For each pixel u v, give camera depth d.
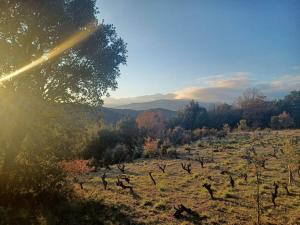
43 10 26.88
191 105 161.75
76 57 30.08
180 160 67.88
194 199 34.75
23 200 27.47
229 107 177.12
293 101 167.62
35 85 28.16
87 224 25.41
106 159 74.31
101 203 30.86
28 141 27.88
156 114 157.25
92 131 81.00
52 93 29.22
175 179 46.41
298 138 88.81
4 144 27.11
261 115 157.25
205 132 120.12
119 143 83.25
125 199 34.09
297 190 38.12
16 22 26.80
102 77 30.70
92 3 30.14
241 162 60.12
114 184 43.69
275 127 135.00
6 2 26.03
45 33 28.22
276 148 75.06
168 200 33.94
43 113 27.84
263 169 52.00
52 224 24.00
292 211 30.14
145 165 63.97
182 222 27.20
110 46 31.45
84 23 29.38
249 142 89.56
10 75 27.56
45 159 29.73
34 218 24.72
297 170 46.94
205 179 45.81
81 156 73.06
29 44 28.17
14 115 26.67
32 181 28.58
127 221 26.84
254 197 35.19
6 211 24.12
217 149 80.12
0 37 27.34
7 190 27.38
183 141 106.31
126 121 99.19
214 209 30.94
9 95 27.03
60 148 30.00
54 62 29.05
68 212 27.45
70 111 30.62
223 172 49.91
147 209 30.58
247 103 175.50
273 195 32.09
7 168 27.39
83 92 30.48
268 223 26.88
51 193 29.50
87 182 45.56
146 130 120.75
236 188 39.62
